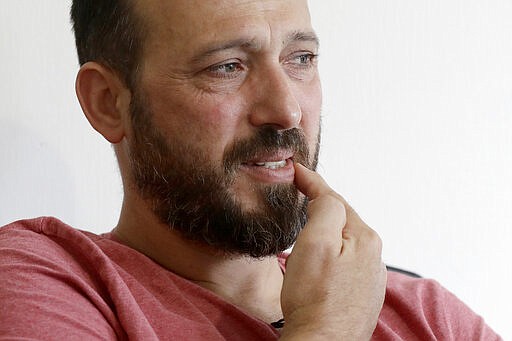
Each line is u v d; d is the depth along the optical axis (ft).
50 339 4.98
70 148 7.46
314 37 5.92
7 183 7.16
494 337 6.72
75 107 7.47
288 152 5.68
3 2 7.14
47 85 7.34
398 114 8.69
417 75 8.75
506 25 8.96
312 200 5.64
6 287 5.24
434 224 8.86
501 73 8.97
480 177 8.98
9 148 7.16
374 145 8.64
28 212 7.28
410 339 6.25
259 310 6.16
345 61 8.51
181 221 5.84
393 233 8.74
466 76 8.87
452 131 8.86
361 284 5.35
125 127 6.13
